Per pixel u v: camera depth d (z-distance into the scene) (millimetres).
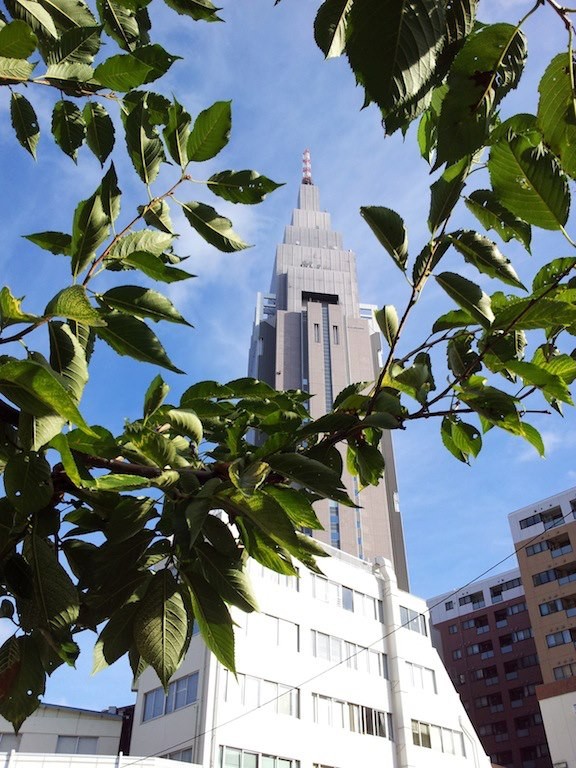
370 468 2068
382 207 1688
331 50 907
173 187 1866
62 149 2150
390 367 1980
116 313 1651
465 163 1508
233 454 1824
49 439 1237
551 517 49406
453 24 984
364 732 26906
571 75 1075
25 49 1557
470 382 2045
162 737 22375
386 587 31797
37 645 1750
